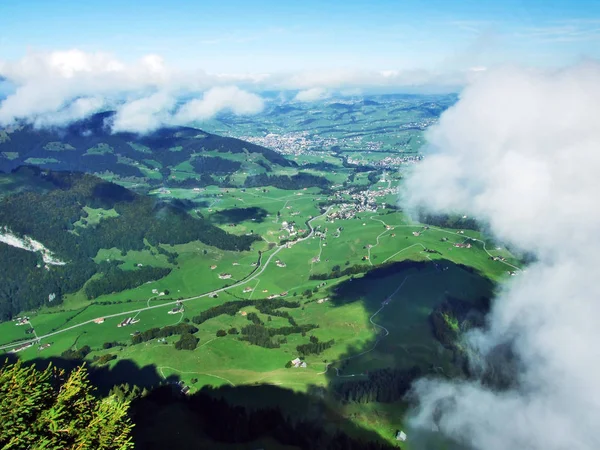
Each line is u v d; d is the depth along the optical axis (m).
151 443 122.94
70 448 55.22
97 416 59.03
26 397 54.78
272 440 127.19
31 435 52.84
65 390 59.50
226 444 124.69
